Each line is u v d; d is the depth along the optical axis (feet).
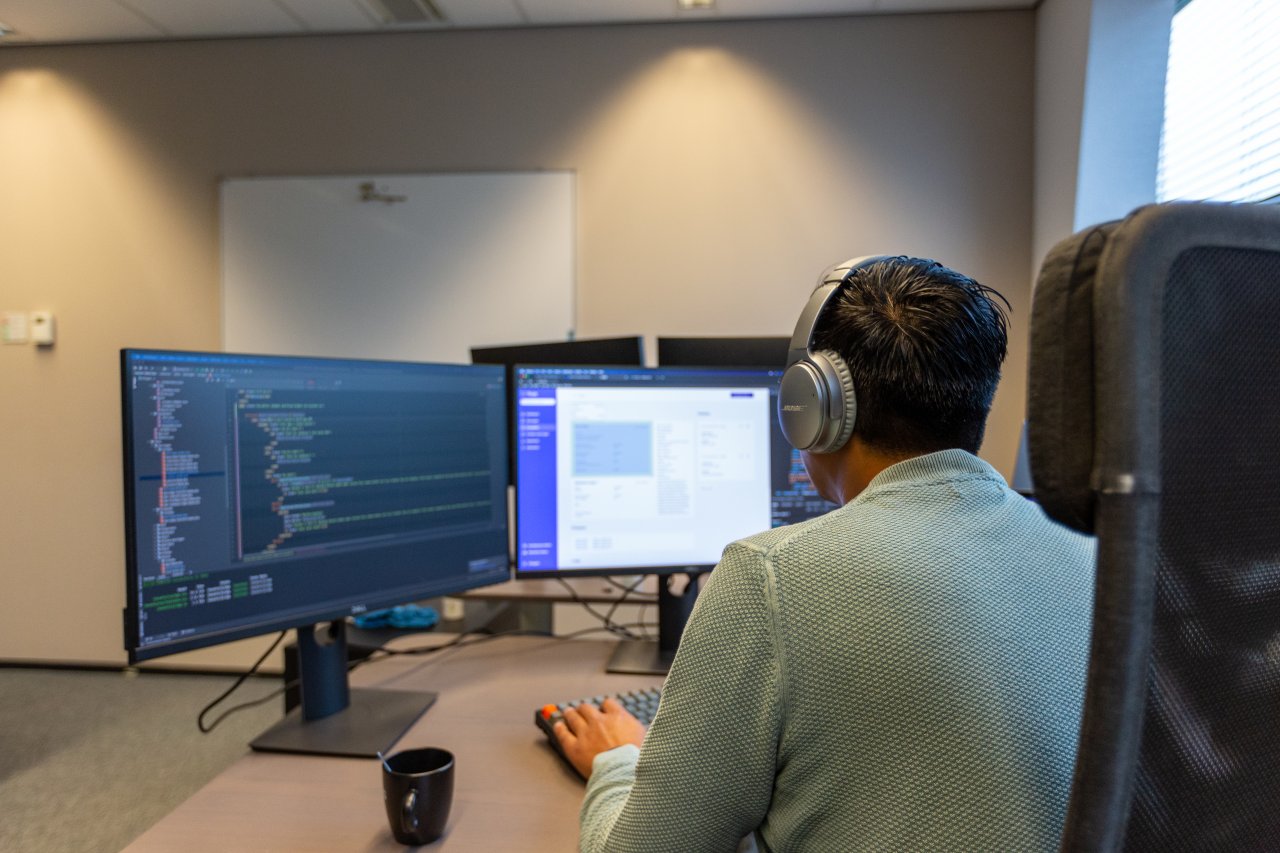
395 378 3.65
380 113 10.94
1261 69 6.76
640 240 10.73
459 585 3.89
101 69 11.21
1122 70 8.33
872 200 10.46
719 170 10.61
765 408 4.27
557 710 3.38
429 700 3.70
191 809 2.77
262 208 11.07
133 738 8.80
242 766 3.10
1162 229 1.17
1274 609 1.33
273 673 10.84
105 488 11.13
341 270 11.03
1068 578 1.91
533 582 6.01
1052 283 1.24
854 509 1.99
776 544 1.94
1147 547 1.14
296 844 2.55
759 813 1.93
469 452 3.94
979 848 1.66
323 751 3.17
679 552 4.21
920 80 10.35
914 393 2.04
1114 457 1.14
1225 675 1.29
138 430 2.87
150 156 11.19
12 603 11.25
